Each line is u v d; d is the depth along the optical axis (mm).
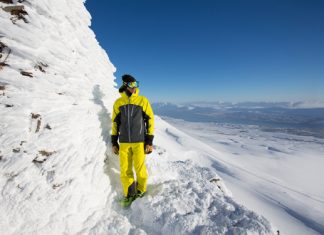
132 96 3145
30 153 2367
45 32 3021
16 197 2154
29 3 2979
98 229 2482
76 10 4180
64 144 2643
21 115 2451
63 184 2438
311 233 6473
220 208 2871
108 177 3088
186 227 2516
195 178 3674
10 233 2014
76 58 3670
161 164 3676
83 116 3098
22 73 2652
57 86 2936
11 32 2625
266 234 2436
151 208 2766
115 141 3232
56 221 2254
